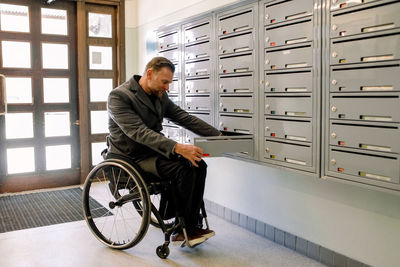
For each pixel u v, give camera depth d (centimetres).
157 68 245
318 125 203
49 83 433
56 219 327
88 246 270
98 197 398
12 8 405
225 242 277
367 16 175
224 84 269
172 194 242
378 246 210
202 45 289
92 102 457
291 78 217
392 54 166
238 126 260
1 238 284
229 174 322
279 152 229
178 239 249
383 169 174
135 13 473
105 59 463
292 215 264
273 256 253
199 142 235
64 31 436
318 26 199
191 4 349
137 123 243
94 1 443
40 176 434
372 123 177
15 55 411
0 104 401
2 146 411
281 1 219
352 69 184
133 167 241
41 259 248
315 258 247
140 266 238
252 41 242
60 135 444
